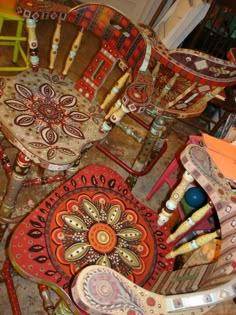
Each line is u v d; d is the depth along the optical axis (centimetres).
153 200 224
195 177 119
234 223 107
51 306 134
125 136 250
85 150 152
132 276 125
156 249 135
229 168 152
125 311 80
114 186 144
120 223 136
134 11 325
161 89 181
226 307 141
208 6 241
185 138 276
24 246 117
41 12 132
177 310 85
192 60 141
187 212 180
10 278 144
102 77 157
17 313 138
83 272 83
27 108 144
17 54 243
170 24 263
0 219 152
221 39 255
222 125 268
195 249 144
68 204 132
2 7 203
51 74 160
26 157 134
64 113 150
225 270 94
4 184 189
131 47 140
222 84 150
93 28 146
